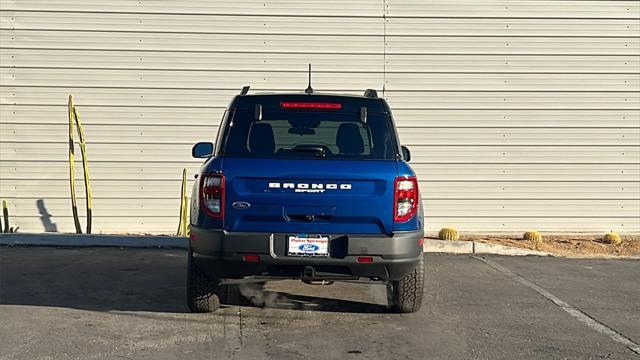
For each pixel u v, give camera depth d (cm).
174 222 1097
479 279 811
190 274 595
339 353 521
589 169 1120
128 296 686
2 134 1078
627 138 1120
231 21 1088
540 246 1035
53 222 1088
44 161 1084
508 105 1111
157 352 514
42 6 1073
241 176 544
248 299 686
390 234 548
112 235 1022
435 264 909
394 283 614
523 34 1106
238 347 530
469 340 561
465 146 1111
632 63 1115
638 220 1126
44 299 666
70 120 1040
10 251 944
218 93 1091
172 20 1081
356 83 1100
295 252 541
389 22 1097
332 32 1095
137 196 1091
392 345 543
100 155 1085
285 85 1097
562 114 1115
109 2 1076
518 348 543
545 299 712
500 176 1116
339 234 545
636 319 638
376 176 548
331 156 569
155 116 1088
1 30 1070
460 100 1107
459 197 1112
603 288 773
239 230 544
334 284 761
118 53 1081
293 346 535
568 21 1108
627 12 1111
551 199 1120
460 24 1103
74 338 542
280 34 1091
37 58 1076
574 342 562
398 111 1104
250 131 573
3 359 489
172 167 1093
